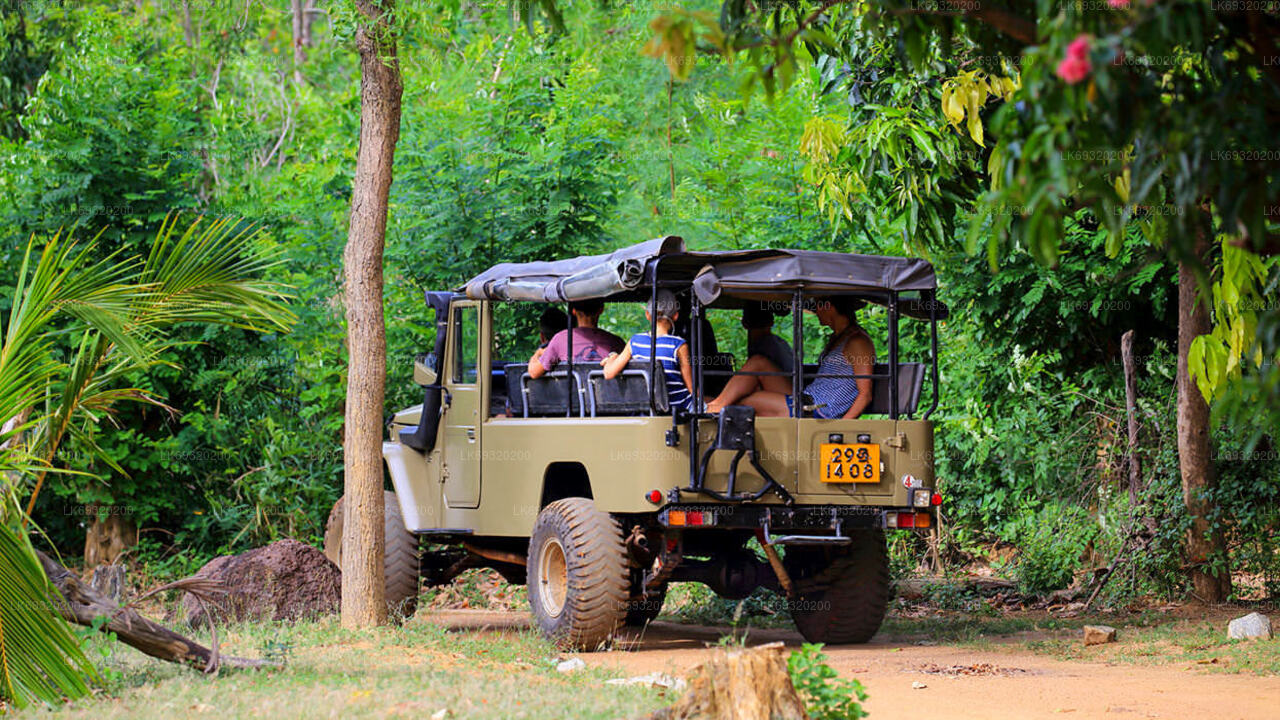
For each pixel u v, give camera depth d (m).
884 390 11.09
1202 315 12.77
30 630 7.43
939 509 16.17
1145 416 13.72
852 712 6.54
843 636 11.27
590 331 11.33
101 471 15.82
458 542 12.76
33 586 7.45
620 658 10.02
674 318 10.45
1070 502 14.98
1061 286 14.19
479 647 10.31
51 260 8.12
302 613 12.09
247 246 9.34
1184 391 13.00
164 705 7.21
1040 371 15.60
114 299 8.30
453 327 12.15
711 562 11.12
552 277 11.09
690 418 9.84
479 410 11.62
